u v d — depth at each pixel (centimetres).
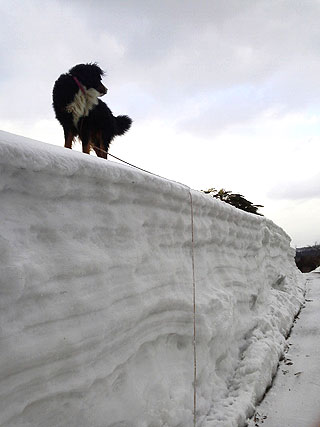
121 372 222
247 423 290
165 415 230
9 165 159
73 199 206
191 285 328
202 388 299
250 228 590
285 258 1137
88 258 199
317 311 736
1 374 144
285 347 493
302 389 357
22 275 155
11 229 163
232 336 393
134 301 235
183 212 336
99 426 188
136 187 256
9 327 150
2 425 143
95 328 194
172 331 288
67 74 462
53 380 170
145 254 264
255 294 538
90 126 477
